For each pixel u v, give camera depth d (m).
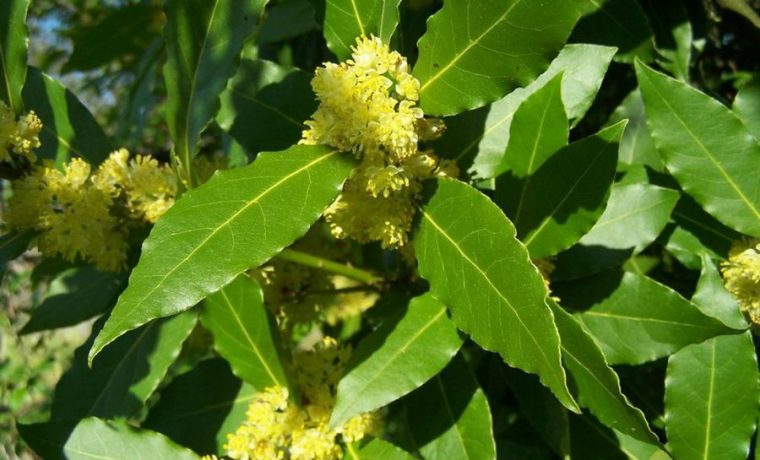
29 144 0.46
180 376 0.50
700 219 0.48
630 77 0.57
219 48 0.45
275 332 0.47
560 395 0.37
